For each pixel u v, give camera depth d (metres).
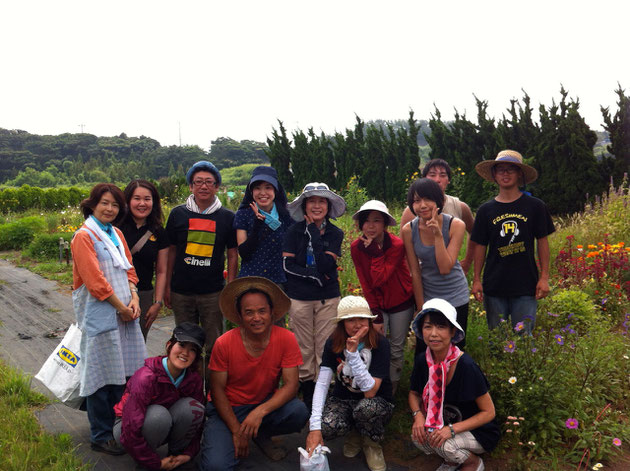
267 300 3.59
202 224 4.46
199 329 3.52
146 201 4.24
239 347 3.69
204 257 4.45
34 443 3.66
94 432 3.75
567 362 4.20
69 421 4.22
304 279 4.40
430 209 3.87
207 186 4.41
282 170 22.83
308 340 4.46
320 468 3.27
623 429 3.81
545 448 3.66
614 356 4.82
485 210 4.55
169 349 3.53
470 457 3.41
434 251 4.04
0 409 4.22
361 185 19.52
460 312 4.12
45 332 6.97
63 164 185.62
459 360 3.43
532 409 3.79
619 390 4.37
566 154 13.13
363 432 3.60
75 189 28.95
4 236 16.14
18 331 7.01
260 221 4.30
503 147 14.29
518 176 4.41
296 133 22.19
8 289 10.02
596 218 9.43
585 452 3.54
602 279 6.87
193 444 3.62
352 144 20.08
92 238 3.73
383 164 19.00
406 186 17.78
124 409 3.39
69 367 3.76
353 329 3.67
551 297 5.80
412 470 3.57
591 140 12.98
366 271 4.31
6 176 179.38
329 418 3.66
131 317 3.82
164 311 8.05
